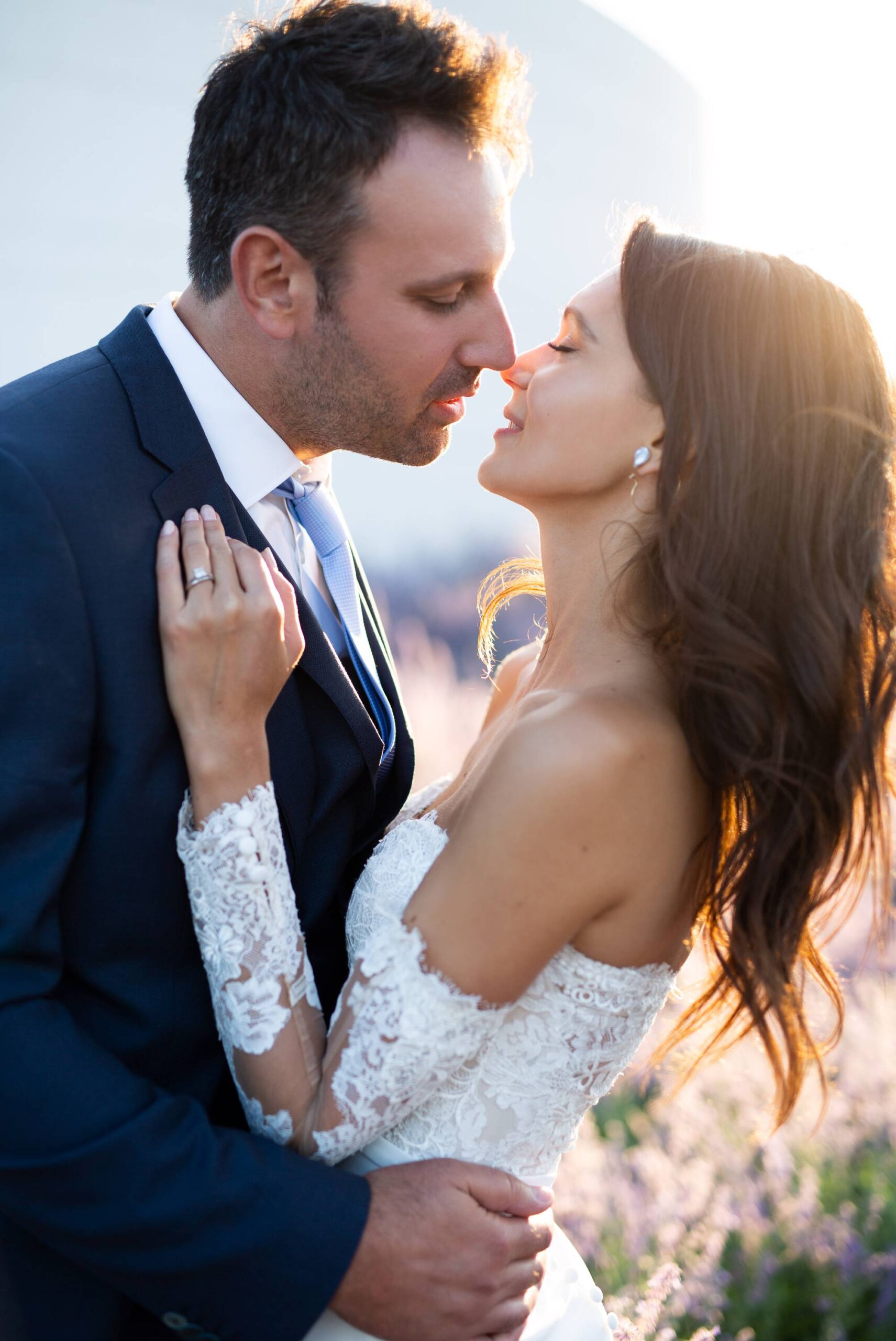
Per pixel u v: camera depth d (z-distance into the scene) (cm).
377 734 182
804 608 162
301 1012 160
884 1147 297
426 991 152
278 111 163
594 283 178
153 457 163
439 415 184
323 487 198
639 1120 319
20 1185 140
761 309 164
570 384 173
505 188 175
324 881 180
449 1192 153
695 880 166
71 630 146
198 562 156
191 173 176
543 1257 165
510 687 222
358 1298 146
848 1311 251
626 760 152
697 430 162
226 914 154
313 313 171
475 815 154
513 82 171
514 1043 163
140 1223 138
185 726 154
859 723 169
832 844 170
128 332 173
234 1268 141
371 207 163
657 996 171
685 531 162
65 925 153
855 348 168
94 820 152
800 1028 171
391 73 160
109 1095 142
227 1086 171
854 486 167
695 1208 275
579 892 152
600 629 174
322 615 196
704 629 160
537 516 184
